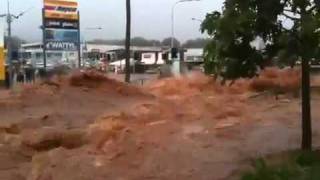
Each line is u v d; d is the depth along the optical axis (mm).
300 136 18797
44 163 15969
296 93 32062
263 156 14727
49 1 52938
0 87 49531
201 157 15805
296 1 11812
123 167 15164
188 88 38250
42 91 31438
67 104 29688
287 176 11336
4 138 19500
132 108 27375
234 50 13008
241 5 12258
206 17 12742
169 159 15648
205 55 13258
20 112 27016
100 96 32375
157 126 20844
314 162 12523
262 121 22844
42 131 20422
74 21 54438
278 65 12430
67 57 55031
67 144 19125
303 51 12031
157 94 37031
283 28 12344
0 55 51062
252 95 32719
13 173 15750
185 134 19438
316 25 11594
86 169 15070
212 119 23516
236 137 19031
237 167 14008
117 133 19219
